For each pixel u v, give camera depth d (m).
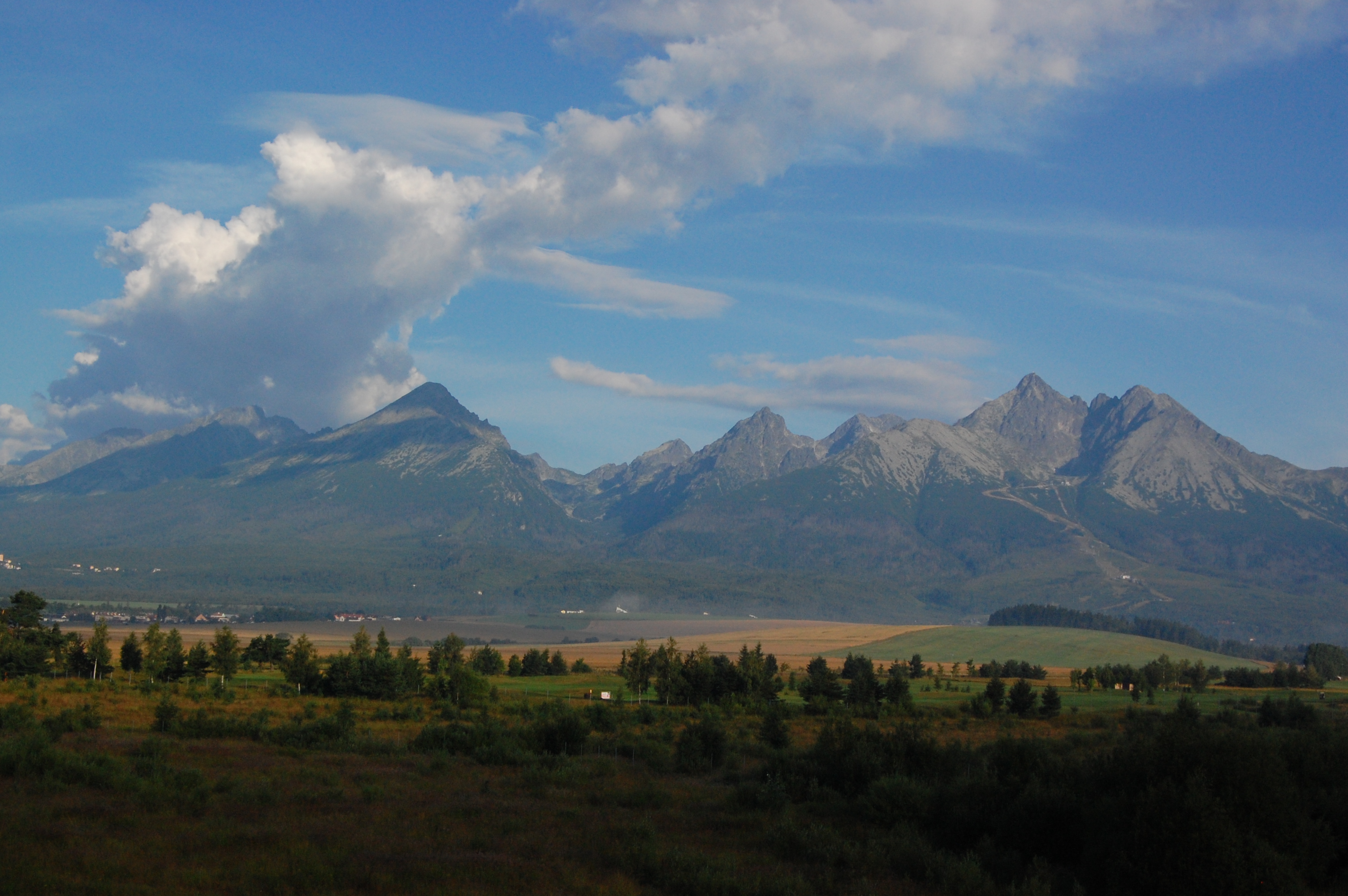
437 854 35.06
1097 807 36.81
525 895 30.77
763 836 41.50
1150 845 32.66
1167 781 33.94
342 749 67.25
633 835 40.59
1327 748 42.56
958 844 41.09
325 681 122.62
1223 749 34.81
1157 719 111.69
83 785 44.66
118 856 32.00
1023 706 124.81
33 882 28.28
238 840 35.47
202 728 71.31
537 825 42.31
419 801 46.94
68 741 61.84
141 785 43.41
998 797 41.72
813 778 53.09
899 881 35.38
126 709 91.31
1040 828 38.53
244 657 175.88
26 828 34.97
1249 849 31.83
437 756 62.50
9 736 61.69
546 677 184.75
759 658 159.25
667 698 136.38
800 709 129.75
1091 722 112.12
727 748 69.25
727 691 136.00
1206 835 31.78
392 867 32.59
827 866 36.81
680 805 50.09
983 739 91.25
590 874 34.03
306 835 37.00
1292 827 33.72
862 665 186.38
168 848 33.78
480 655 189.50
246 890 29.41
